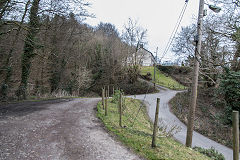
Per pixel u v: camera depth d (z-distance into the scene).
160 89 36.50
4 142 4.31
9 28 11.80
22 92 13.62
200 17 6.88
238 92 10.37
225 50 14.62
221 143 9.97
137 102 19.73
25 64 14.28
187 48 20.78
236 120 3.10
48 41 17.75
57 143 4.50
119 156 3.87
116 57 38.94
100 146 4.43
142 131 6.37
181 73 46.50
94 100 16.41
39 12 11.20
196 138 10.72
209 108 18.27
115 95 13.60
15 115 7.52
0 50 12.84
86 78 30.84
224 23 13.70
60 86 25.05
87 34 30.45
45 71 21.50
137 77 39.00
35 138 4.79
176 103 21.92
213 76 19.17
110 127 6.28
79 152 3.99
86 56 34.97
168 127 11.71
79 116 8.24
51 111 9.14
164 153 4.11
